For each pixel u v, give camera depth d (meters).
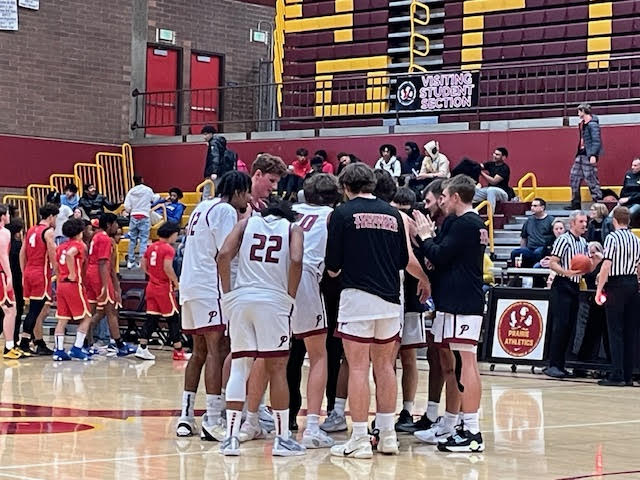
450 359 9.27
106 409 11.22
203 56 30.25
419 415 11.00
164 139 27.94
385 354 8.79
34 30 27.05
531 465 8.37
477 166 10.96
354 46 27.02
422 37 26.09
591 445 9.41
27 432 9.61
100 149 28.16
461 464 8.37
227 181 9.30
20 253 17.36
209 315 9.14
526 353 16.08
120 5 28.50
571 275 15.10
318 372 9.10
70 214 23.44
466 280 8.82
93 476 7.59
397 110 24.56
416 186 21.66
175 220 24.95
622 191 19.56
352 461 8.43
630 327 14.75
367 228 8.58
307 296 8.99
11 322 16.92
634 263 14.65
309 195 9.38
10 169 26.70
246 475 7.77
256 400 9.34
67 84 27.61
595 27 23.78
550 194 22.12
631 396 13.41
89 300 17.53
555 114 23.69
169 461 8.27
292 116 27.73
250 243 8.56
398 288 8.71
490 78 24.97
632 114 21.58
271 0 31.53
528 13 24.64
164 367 15.93
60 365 15.97
